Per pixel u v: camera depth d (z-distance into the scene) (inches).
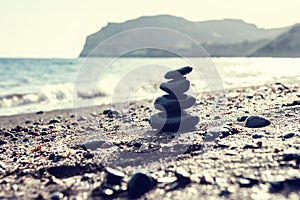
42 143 45.4
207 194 28.6
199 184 29.8
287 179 29.0
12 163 36.7
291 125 39.6
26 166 35.3
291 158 31.2
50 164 34.9
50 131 52.7
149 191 29.7
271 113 45.6
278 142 34.7
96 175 32.5
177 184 30.1
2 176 33.7
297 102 49.3
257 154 32.7
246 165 31.3
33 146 43.9
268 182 29.0
